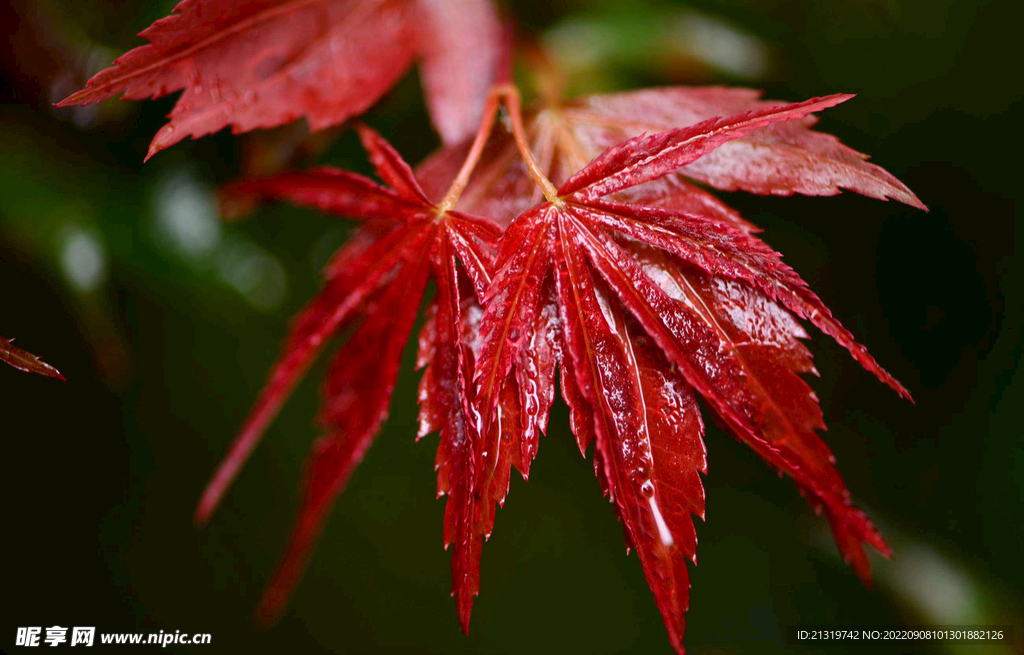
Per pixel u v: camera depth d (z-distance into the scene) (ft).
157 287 1.25
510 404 0.94
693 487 0.94
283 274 1.27
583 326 0.95
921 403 1.54
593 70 1.29
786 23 1.48
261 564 1.62
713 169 0.97
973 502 1.51
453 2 1.06
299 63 1.01
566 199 0.95
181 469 1.55
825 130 1.46
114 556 1.55
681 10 1.38
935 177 1.50
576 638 1.65
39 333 1.36
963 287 1.52
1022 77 1.49
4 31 1.12
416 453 1.60
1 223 1.16
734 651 1.47
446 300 0.97
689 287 0.95
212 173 1.21
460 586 0.93
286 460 1.57
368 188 0.99
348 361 1.01
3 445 1.43
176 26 0.97
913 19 1.46
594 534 1.65
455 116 1.05
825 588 1.47
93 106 1.16
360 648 1.63
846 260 1.52
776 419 0.95
